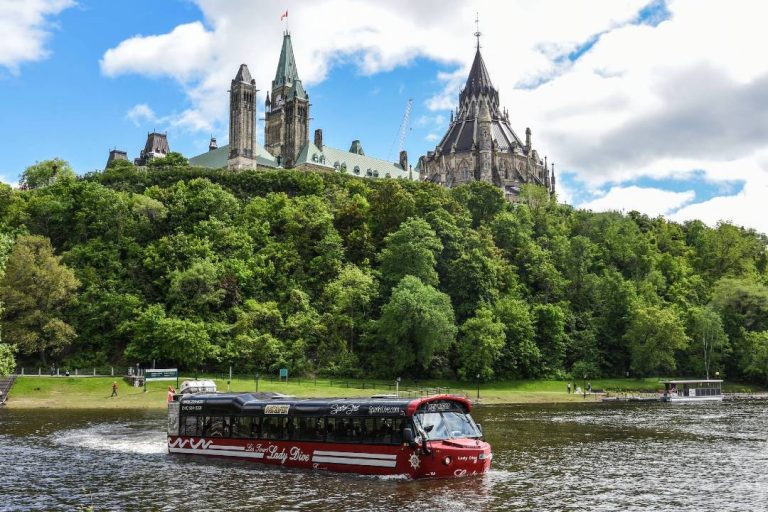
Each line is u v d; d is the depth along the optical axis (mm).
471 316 142000
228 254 146750
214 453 48156
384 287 142500
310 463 43719
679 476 42281
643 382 145625
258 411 46656
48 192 163250
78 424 69000
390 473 40438
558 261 178000
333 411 43344
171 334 119750
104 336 127750
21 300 115562
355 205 165250
